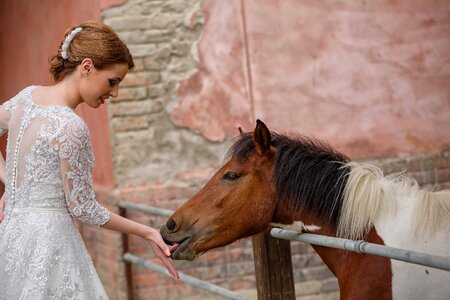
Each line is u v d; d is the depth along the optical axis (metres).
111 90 2.74
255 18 5.57
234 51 5.56
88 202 2.68
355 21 5.70
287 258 3.19
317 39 5.66
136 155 5.45
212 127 5.55
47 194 2.68
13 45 7.45
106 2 5.38
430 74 5.82
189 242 2.88
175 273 2.84
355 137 5.71
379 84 5.74
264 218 2.88
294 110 5.63
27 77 7.08
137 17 5.44
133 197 5.41
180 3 5.50
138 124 5.45
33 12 6.70
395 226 2.74
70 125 2.62
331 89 5.68
